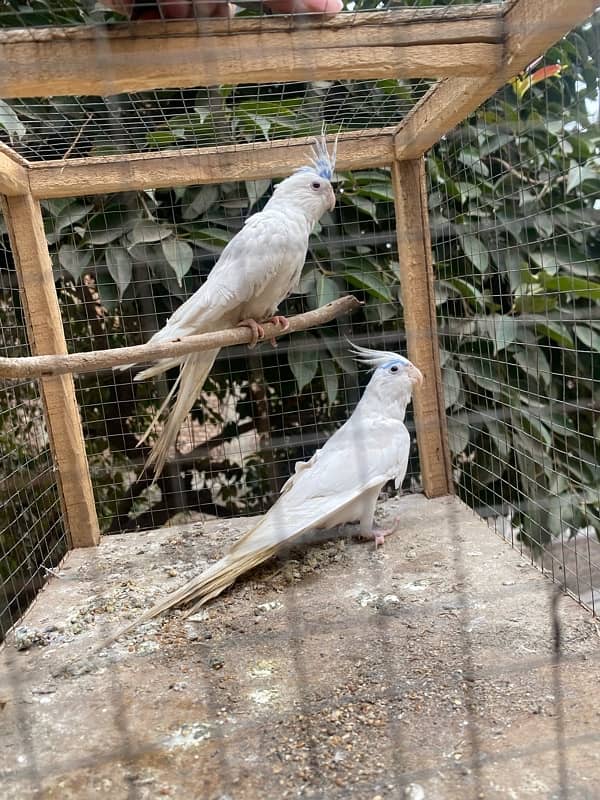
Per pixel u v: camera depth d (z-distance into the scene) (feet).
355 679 3.92
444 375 7.27
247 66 3.58
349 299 5.91
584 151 5.54
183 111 5.81
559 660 3.94
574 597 4.76
